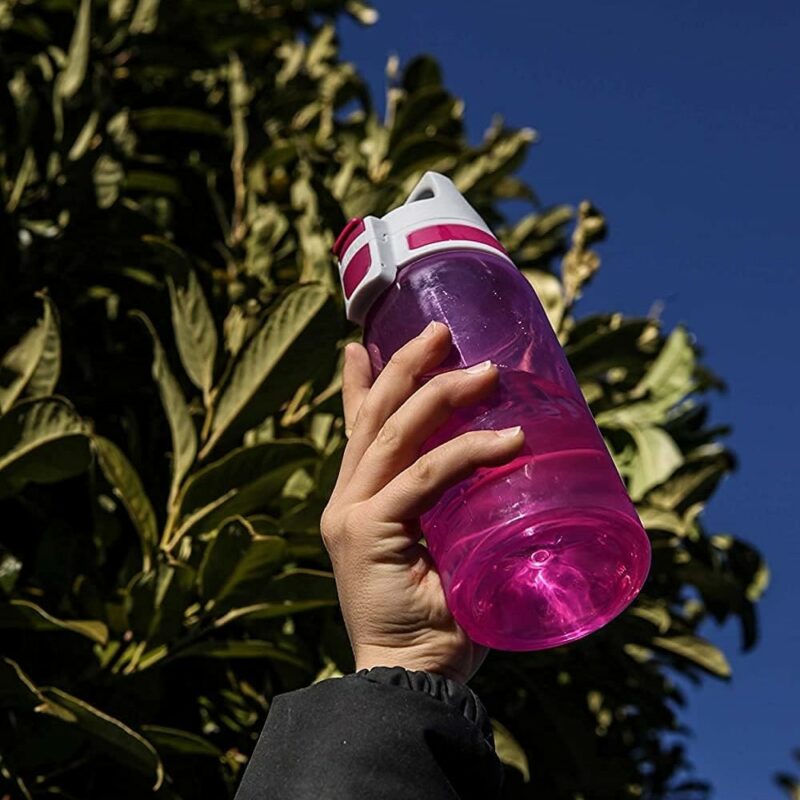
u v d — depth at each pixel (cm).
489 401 50
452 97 128
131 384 99
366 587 51
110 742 75
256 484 83
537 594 50
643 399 109
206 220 114
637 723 122
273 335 82
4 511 91
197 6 131
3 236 98
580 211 102
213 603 80
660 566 100
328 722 47
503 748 90
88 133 108
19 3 122
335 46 153
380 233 56
